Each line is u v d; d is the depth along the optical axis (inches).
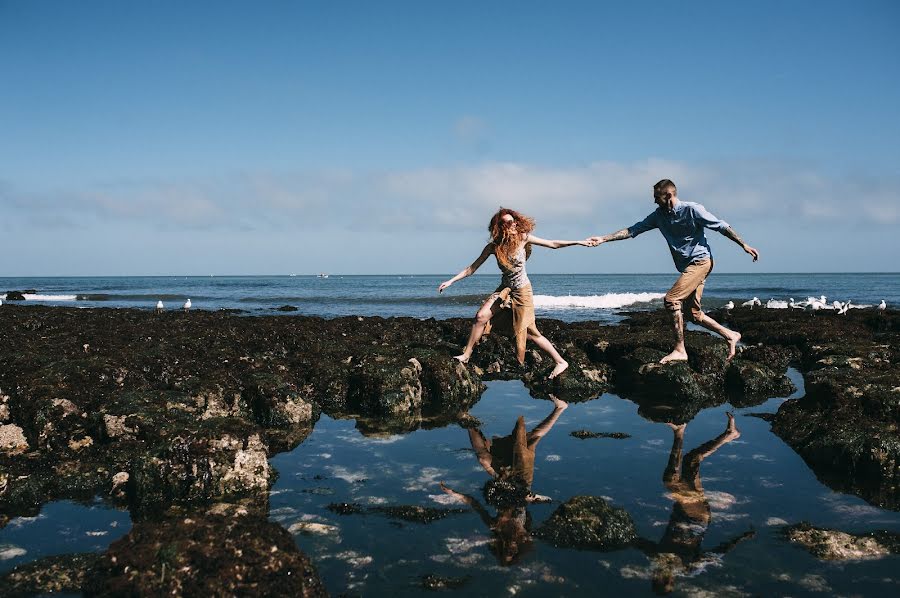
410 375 336.8
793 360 502.9
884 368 348.5
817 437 239.0
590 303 1138.0
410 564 146.3
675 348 380.8
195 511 184.1
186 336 488.4
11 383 284.7
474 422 300.0
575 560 147.9
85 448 241.0
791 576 139.8
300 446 256.1
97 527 173.6
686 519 173.2
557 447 251.8
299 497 193.6
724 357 397.1
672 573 141.3
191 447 200.1
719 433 274.8
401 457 238.4
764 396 364.8
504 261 343.3
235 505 187.5
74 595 132.3
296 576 130.0
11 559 152.9
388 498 191.6
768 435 271.1
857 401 257.0
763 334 592.4
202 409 286.2
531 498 190.1
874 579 138.6
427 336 561.6
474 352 466.3
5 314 726.5
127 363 344.2
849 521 172.4
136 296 1628.9
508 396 367.6
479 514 177.6
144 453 200.4
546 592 132.7
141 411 254.7
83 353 388.2
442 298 1407.5
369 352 372.5
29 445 246.5
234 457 203.0
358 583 137.3
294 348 477.1
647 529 165.9
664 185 335.0
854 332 557.0
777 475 214.4
